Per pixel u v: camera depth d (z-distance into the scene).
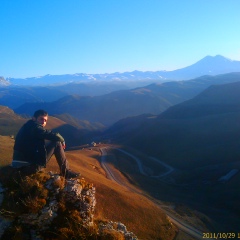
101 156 116.00
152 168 117.44
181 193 83.00
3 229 9.29
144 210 44.00
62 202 10.19
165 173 114.12
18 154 10.96
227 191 83.94
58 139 11.00
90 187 11.51
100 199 41.69
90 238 9.60
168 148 151.25
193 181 99.88
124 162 113.69
